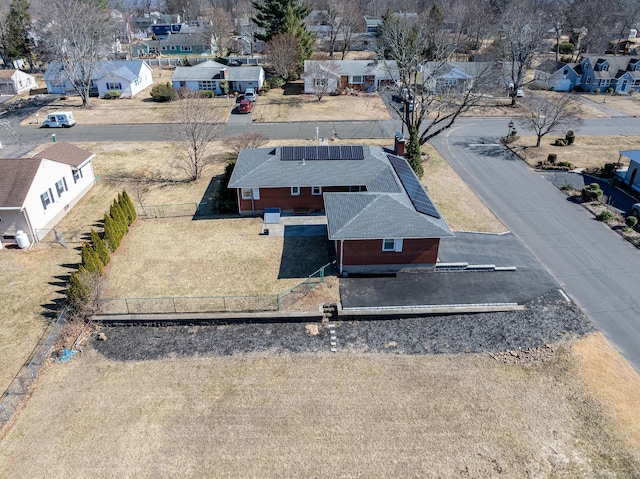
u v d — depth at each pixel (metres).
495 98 64.44
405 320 23.86
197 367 21.19
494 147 47.41
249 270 27.33
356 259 26.39
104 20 72.50
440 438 17.75
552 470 16.50
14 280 26.83
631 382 19.83
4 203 28.88
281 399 19.52
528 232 31.28
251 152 34.94
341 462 16.95
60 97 67.00
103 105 63.44
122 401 19.50
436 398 19.42
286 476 16.50
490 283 26.00
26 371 20.77
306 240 30.33
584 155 44.81
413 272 26.95
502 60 63.97
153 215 34.00
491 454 17.11
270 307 24.33
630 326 22.94
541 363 20.94
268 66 81.56
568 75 71.56
